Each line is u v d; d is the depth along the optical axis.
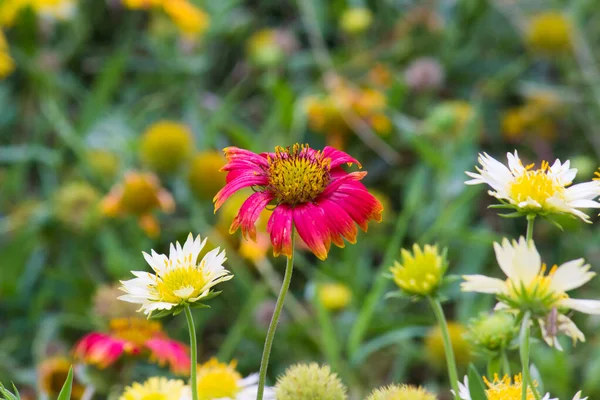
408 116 1.64
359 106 1.42
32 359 1.29
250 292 1.23
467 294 1.29
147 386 0.83
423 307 1.39
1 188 1.53
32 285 1.38
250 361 1.27
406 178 1.52
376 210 0.74
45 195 1.49
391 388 0.76
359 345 1.20
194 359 0.71
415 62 1.66
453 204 1.28
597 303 0.70
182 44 1.65
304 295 1.36
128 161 1.44
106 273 1.41
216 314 1.36
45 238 1.40
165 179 1.37
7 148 1.59
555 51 1.66
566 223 1.41
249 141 1.39
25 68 1.55
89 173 1.47
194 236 1.30
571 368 1.20
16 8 1.47
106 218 1.35
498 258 0.71
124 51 1.54
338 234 0.73
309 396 0.76
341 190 0.74
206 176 1.25
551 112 1.63
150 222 1.25
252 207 0.74
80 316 1.29
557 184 0.73
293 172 0.74
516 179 0.73
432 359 1.10
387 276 0.78
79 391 0.95
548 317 0.69
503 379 0.75
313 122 1.44
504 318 0.79
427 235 1.26
